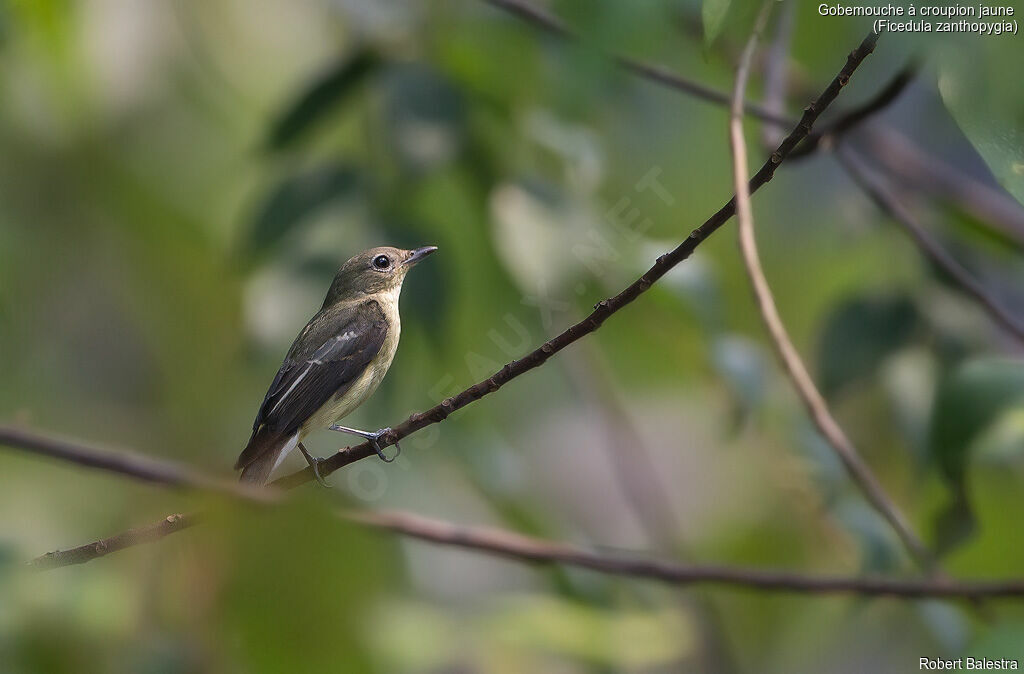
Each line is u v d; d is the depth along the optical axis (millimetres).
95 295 12305
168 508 4844
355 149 10656
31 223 11797
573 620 9109
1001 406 7156
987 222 10938
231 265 10078
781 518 11633
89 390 12148
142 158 11688
